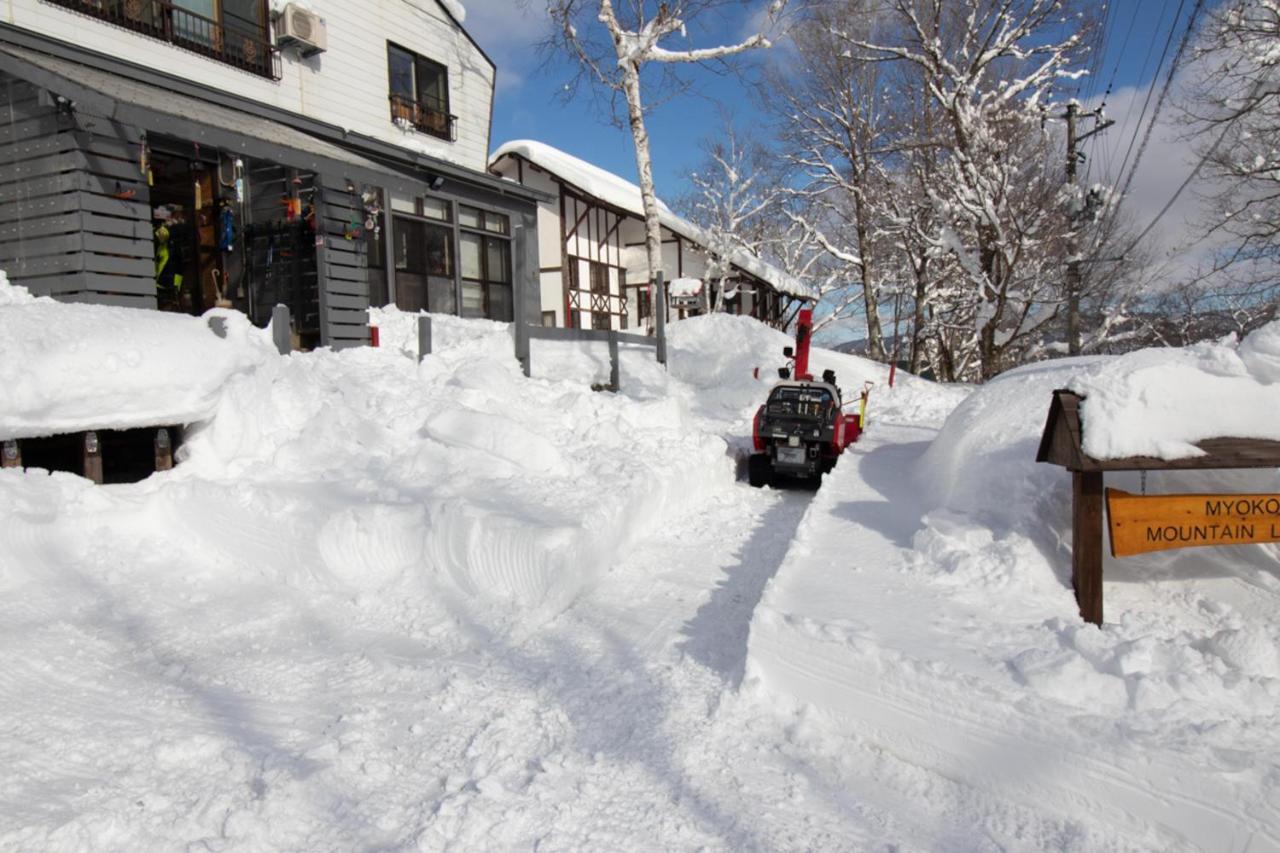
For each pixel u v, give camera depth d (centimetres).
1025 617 381
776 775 313
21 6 968
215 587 510
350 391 742
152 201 1138
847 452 888
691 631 459
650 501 671
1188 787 256
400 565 516
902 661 324
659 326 1614
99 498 538
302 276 1179
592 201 2638
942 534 476
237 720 346
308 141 1072
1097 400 384
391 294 1497
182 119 830
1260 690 297
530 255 1944
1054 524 472
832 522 570
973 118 2167
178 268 1150
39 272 874
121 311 646
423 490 577
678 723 352
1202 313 2994
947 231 2186
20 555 475
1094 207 2003
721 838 275
